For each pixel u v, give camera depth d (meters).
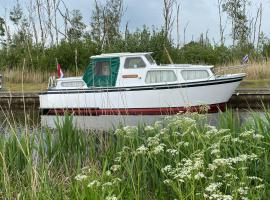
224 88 18.77
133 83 19.16
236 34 44.84
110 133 8.38
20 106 23.25
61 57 30.83
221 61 31.39
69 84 20.88
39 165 7.00
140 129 8.50
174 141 7.20
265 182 6.16
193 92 18.55
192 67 18.95
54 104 19.73
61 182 6.43
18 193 6.07
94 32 45.81
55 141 8.43
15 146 7.57
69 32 45.81
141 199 6.08
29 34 46.12
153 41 30.59
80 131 8.88
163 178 6.52
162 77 18.98
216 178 5.90
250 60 29.83
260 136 6.52
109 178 6.00
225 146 6.66
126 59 19.42
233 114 9.00
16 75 28.98
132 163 6.31
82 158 7.95
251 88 21.98
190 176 5.20
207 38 41.06
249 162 6.44
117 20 44.72
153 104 18.73
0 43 47.00
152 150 6.39
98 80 19.64
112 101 18.97
